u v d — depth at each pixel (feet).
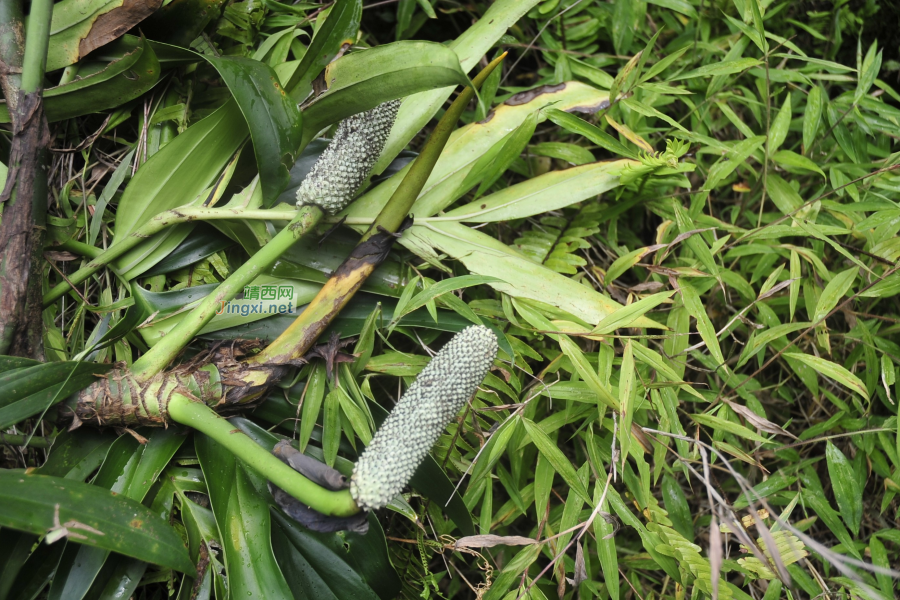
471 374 2.25
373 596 2.50
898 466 2.81
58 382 2.26
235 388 2.40
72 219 2.57
